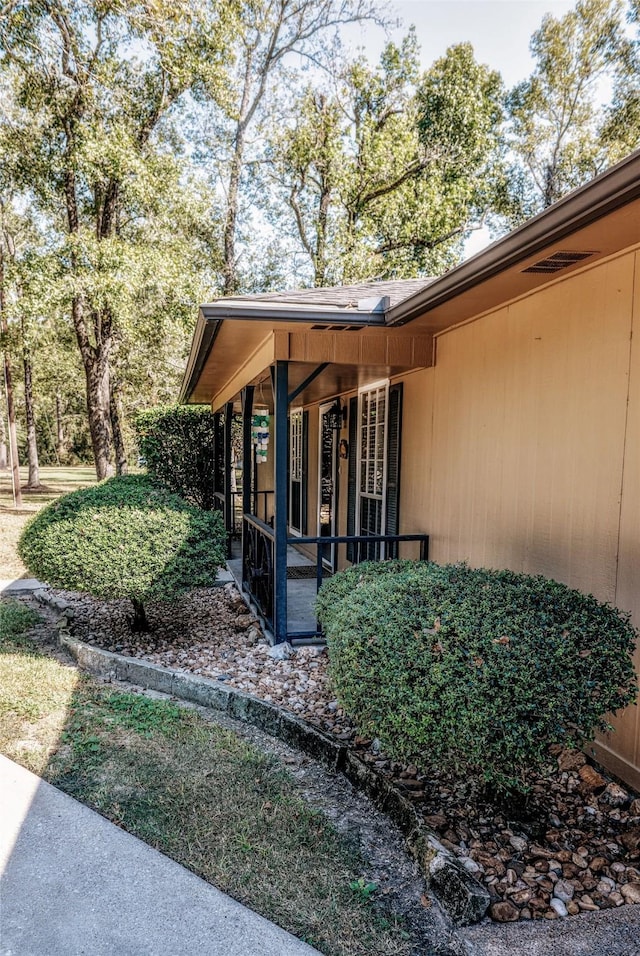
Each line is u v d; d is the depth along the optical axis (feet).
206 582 15.20
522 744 6.70
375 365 16.16
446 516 15.71
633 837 7.87
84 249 35.14
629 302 9.22
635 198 6.82
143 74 41.14
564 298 10.85
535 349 11.76
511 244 8.71
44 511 15.55
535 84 61.67
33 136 38.01
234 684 13.15
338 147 50.37
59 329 55.98
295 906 6.47
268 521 36.24
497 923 6.31
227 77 41.34
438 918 6.37
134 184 36.58
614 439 9.59
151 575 14.40
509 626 7.58
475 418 14.17
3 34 33.99
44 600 20.39
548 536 11.36
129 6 34.37
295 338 14.89
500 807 8.41
